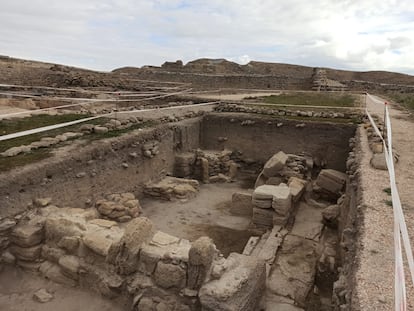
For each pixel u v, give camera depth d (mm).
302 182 12297
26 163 8656
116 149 11273
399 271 3674
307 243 9180
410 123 14211
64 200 9305
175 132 15094
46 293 6867
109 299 6688
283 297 7094
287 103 21453
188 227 10703
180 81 35312
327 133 15281
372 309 3719
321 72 38188
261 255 8461
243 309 5844
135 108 17734
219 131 17266
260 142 16531
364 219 5633
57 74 28547
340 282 5145
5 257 7484
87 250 7059
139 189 12602
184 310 5977
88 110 16484
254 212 10430
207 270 5965
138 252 6496
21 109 16703
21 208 7988
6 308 6508
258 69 48781
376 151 9430
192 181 13625
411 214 5820
